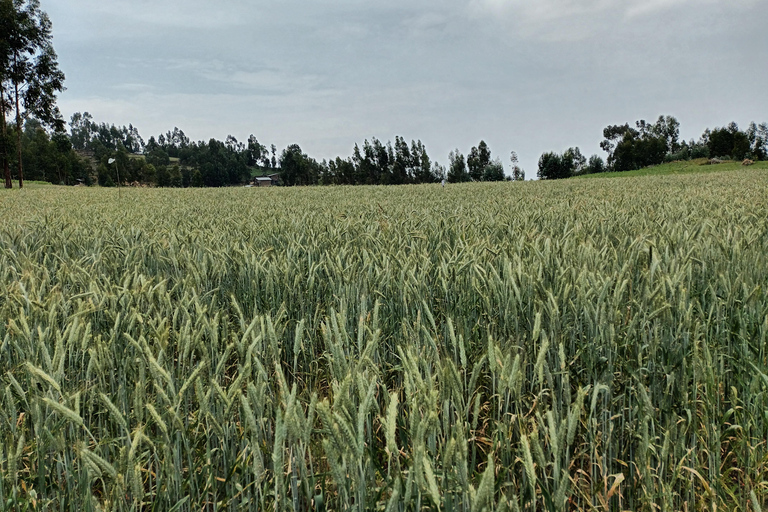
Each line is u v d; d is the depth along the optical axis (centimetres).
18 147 4153
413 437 151
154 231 782
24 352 240
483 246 458
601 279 313
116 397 247
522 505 188
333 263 398
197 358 303
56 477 221
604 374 247
